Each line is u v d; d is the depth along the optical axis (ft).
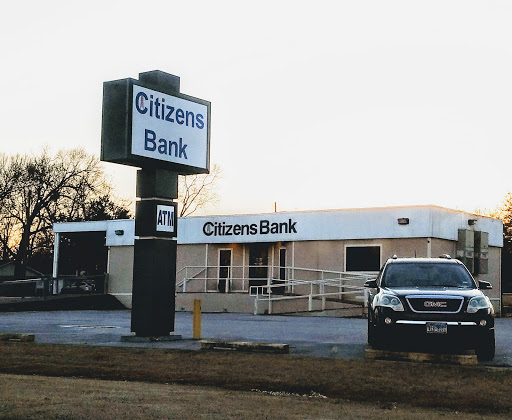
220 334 62.54
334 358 43.86
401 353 42.60
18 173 228.43
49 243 231.71
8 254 233.14
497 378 35.91
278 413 26.48
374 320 45.73
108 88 56.85
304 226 107.65
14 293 156.15
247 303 107.34
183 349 49.42
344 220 104.12
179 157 59.57
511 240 186.39
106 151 56.34
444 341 43.57
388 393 31.94
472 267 103.55
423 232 96.94
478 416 27.20
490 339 43.83
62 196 232.73
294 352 47.73
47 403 27.43
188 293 112.88
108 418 24.64
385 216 100.32
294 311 102.83
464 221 105.19
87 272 217.56
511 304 129.90
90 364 41.70
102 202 238.07
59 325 76.07
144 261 57.11
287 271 109.19
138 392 30.94
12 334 57.57
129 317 93.86
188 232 119.96
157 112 57.93
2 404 27.09
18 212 230.48
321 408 28.07
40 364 41.63
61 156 234.58
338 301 102.47
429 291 45.14
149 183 57.72
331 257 105.29
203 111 62.49
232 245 116.88
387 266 50.70
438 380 35.29
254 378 35.91
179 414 25.64
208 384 34.60
